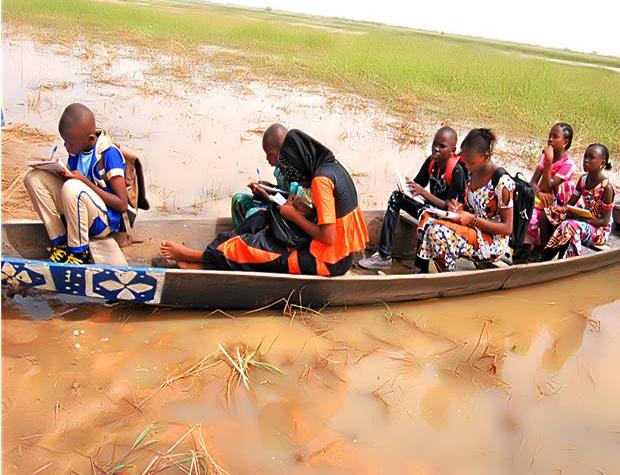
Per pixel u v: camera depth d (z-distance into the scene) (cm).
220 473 291
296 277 427
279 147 475
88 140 436
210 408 338
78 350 374
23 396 328
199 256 448
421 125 1216
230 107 1191
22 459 287
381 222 584
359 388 374
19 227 454
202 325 418
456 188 541
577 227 573
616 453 341
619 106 1469
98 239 442
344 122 1181
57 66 1406
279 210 434
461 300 505
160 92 1251
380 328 446
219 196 715
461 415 359
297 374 379
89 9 2697
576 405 382
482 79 1705
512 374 409
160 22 2581
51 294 429
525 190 497
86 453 295
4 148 759
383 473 305
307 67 1781
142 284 401
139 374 359
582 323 492
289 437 323
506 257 575
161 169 784
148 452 300
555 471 322
